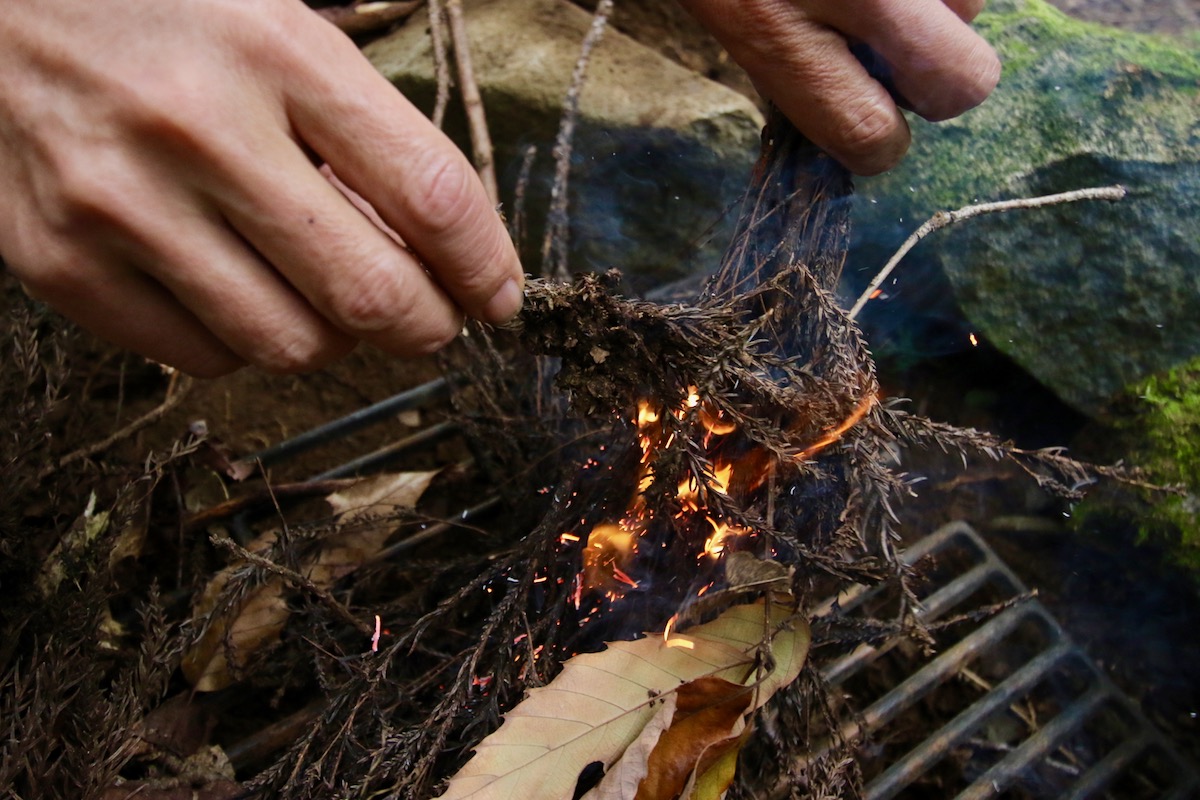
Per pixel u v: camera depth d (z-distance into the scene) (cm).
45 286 30
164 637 42
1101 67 60
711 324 36
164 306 31
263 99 28
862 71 37
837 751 41
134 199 28
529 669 39
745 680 37
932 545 54
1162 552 52
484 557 47
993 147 60
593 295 34
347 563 50
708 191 67
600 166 67
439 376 68
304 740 39
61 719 42
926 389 64
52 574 46
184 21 27
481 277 30
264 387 67
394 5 77
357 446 64
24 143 28
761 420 37
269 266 30
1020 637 56
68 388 63
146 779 42
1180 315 55
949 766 51
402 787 37
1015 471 61
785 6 36
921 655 55
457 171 29
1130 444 54
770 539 40
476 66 67
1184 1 73
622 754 36
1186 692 53
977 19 66
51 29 27
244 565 46
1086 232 57
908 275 62
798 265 38
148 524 51
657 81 68
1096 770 48
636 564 42
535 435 50
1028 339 58
